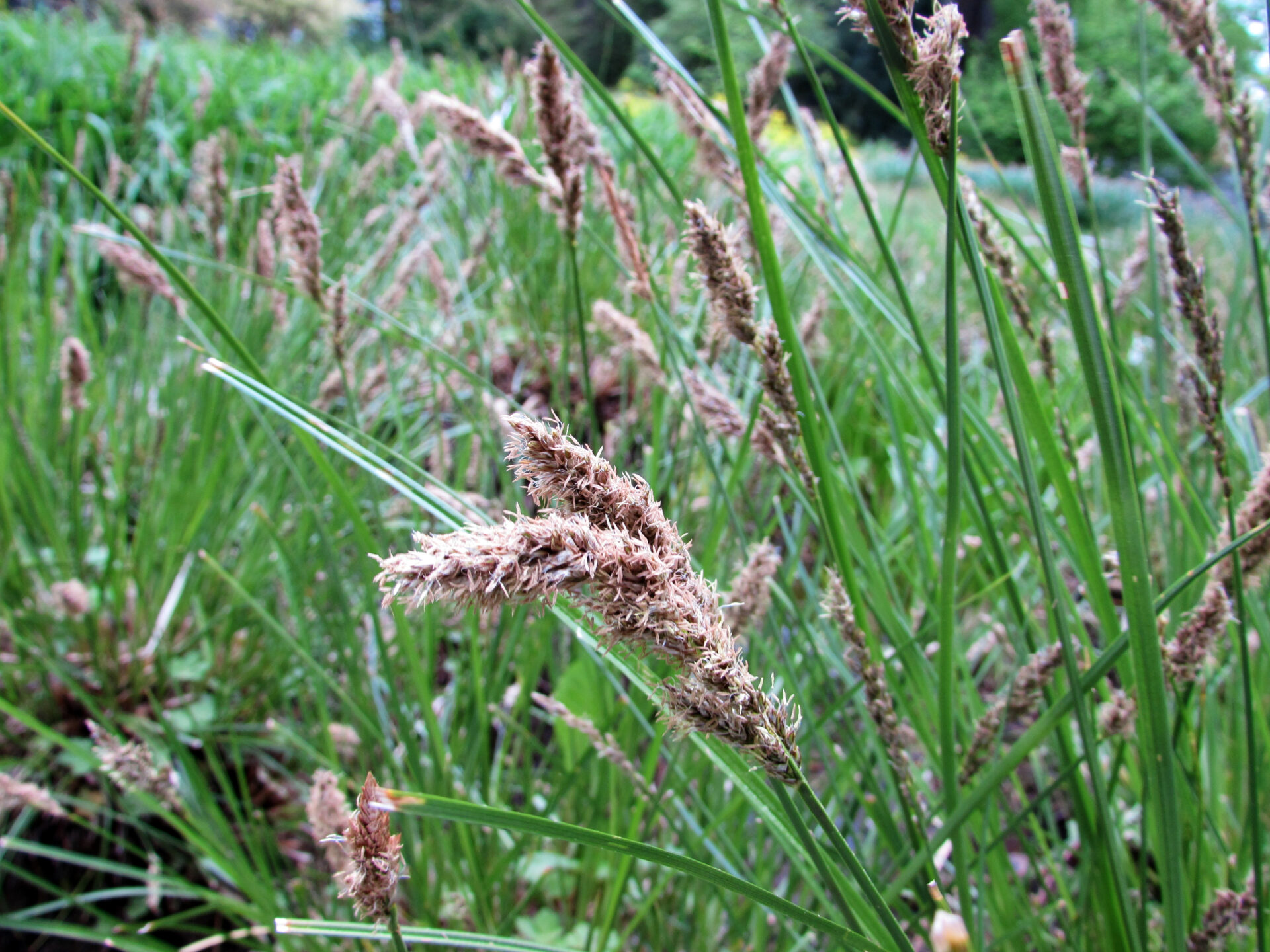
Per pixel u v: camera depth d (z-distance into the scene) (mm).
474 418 507
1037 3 351
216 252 651
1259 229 349
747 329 261
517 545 158
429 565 152
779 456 300
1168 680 276
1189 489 330
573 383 741
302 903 408
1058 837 382
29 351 737
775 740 190
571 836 198
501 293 808
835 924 216
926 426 340
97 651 539
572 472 175
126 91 1000
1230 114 324
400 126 611
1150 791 302
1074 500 269
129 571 561
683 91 376
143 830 480
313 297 372
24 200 798
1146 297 485
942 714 271
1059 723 293
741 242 384
